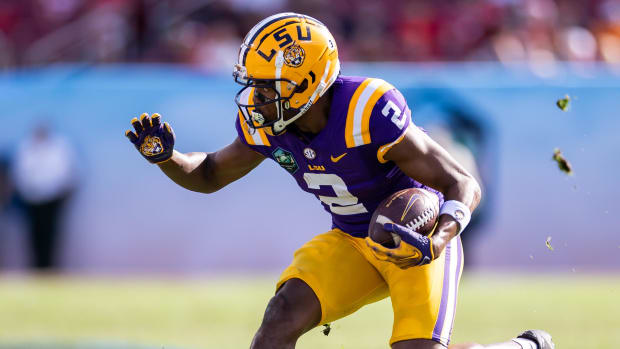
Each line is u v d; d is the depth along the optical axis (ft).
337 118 33.55
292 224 82.17
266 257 82.02
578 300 71.36
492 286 77.51
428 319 33.65
